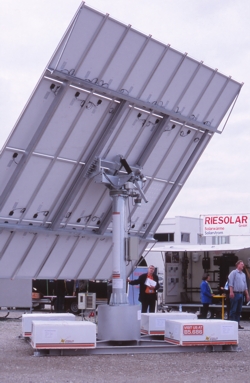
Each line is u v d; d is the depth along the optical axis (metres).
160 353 12.09
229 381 9.04
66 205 12.66
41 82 10.84
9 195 11.70
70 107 11.44
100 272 14.71
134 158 13.27
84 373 9.64
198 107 13.55
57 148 11.80
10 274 12.70
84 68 11.12
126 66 11.70
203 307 21.05
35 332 11.52
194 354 12.02
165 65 12.32
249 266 23.61
